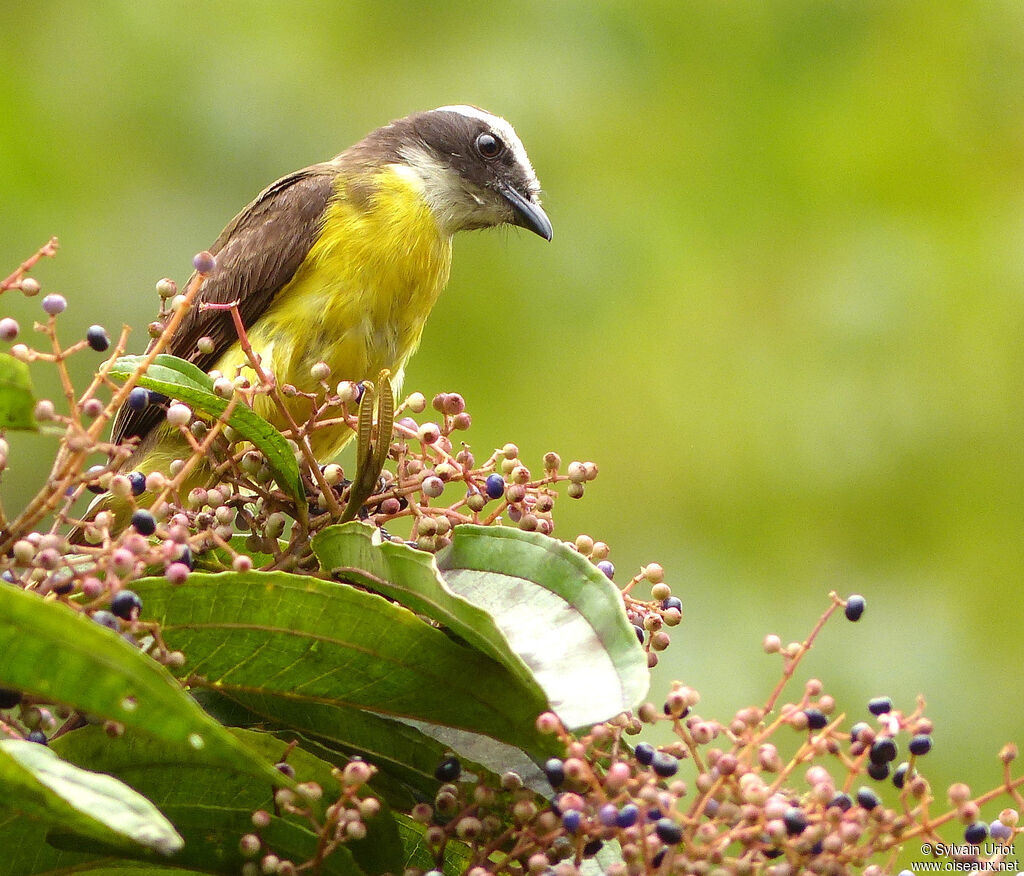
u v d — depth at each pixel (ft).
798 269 44.04
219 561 18.80
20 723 14.62
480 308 43.04
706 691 37.88
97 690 12.31
